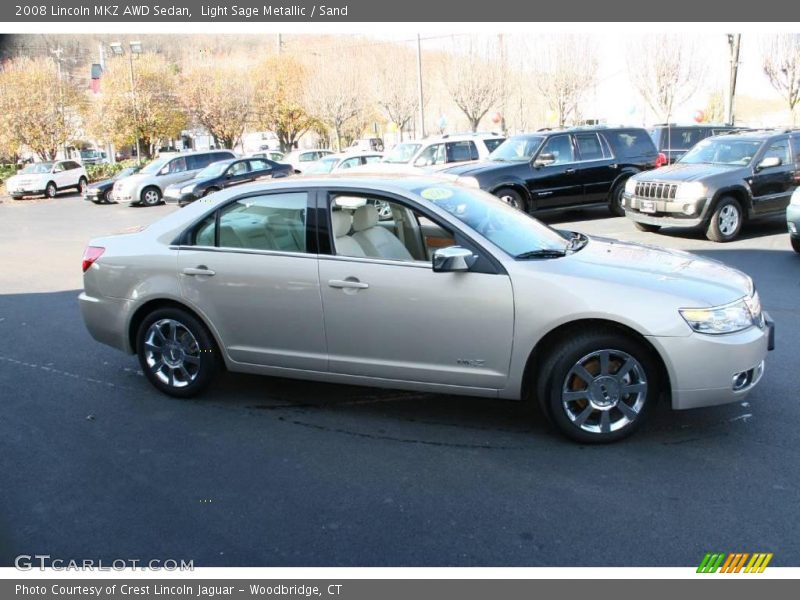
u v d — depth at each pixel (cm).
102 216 2203
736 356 382
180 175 2555
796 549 305
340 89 4166
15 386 539
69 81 4341
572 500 349
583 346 392
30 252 1370
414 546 316
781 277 838
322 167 2259
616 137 1401
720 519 328
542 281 394
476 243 414
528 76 3797
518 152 1361
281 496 362
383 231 468
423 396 495
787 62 2891
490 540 318
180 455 412
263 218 461
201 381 489
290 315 449
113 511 351
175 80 4609
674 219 1101
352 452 411
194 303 475
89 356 614
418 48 3262
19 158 4931
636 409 399
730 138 1184
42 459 411
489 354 409
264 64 4750
